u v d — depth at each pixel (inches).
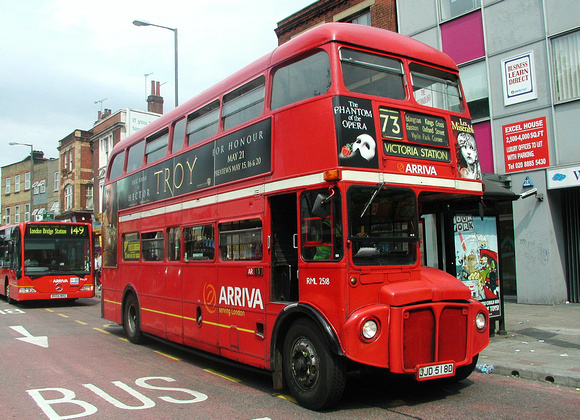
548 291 507.2
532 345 333.1
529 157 526.6
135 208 433.1
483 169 567.5
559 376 257.1
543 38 519.5
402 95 248.8
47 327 523.5
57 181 1802.4
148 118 1180.5
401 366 209.5
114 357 362.0
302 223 233.3
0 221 2187.5
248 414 218.8
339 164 213.9
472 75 581.6
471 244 359.9
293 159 240.2
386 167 228.5
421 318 218.2
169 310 362.6
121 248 461.7
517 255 533.6
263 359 255.9
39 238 733.3
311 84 237.1
